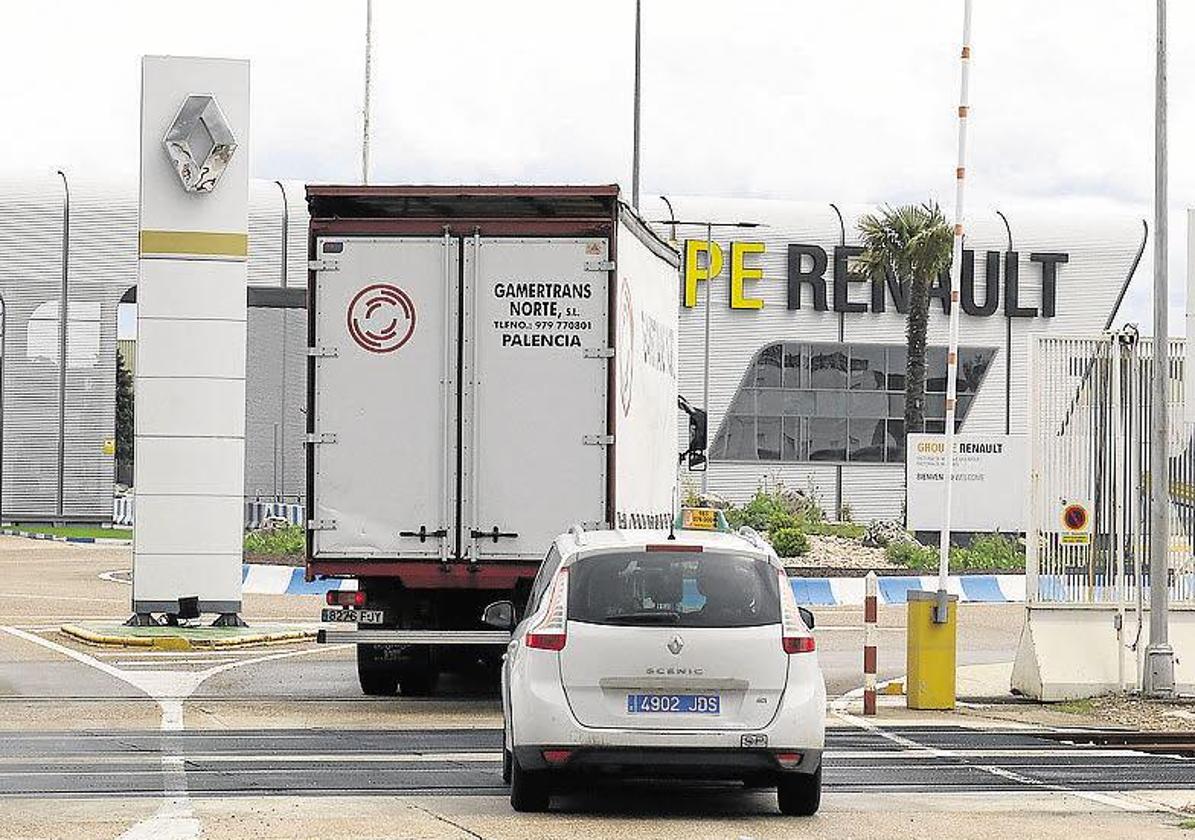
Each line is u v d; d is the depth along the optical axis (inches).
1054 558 1138.7
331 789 716.0
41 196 4028.1
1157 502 1119.6
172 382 1503.4
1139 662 1135.6
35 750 837.2
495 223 1000.9
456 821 638.5
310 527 1000.9
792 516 2822.3
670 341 1222.9
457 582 998.4
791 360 4109.3
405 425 1001.5
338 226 1000.9
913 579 2123.5
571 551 678.5
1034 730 987.3
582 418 999.0
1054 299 4224.9
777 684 657.0
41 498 4023.1
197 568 1513.3
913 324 3661.4
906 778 783.7
